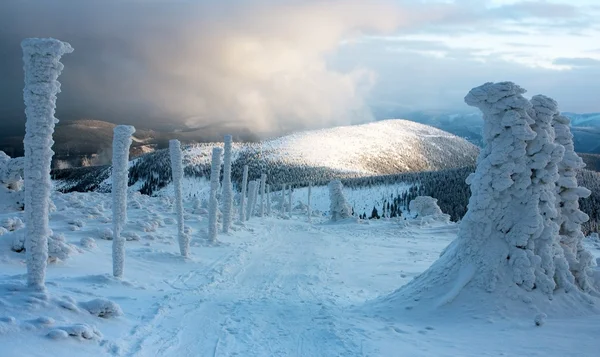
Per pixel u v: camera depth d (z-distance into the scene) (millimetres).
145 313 9492
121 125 12109
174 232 23672
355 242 29141
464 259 10016
